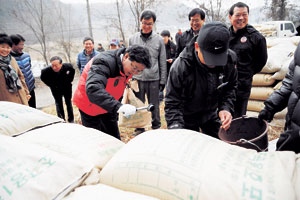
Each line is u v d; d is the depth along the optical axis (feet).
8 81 10.69
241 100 10.01
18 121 5.57
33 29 43.91
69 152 4.49
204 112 6.79
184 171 3.42
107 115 8.47
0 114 5.66
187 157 3.60
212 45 4.91
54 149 4.59
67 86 14.03
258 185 3.07
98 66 6.12
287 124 6.07
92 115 7.94
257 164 3.47
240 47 9.36
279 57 11.85
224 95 6.86
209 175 3.29
